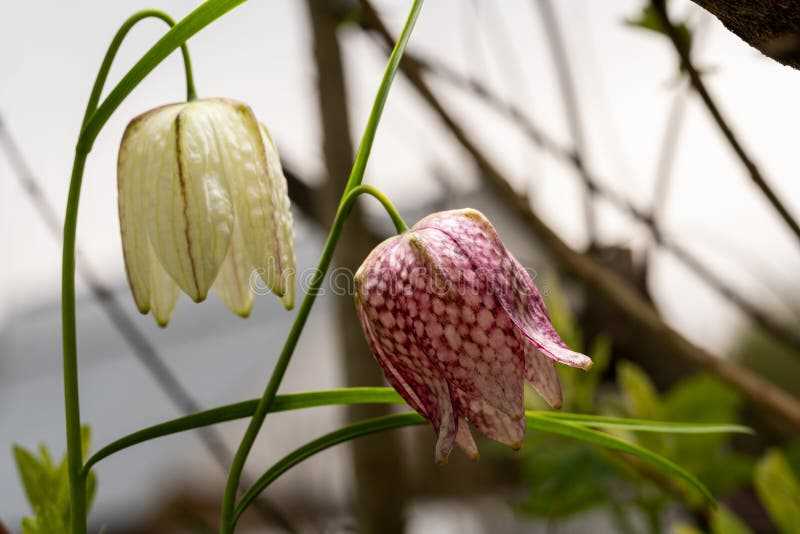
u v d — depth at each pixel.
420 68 0.60
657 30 0.51
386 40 0.59
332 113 0.64
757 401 0.57
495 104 0.60
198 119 0.47
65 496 0.49
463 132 0.60
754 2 0.43
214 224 0.46
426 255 0.46
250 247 0.47
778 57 0.43
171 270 0.46
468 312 0.46
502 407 0.46
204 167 0.47
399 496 0.65
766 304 0.65
